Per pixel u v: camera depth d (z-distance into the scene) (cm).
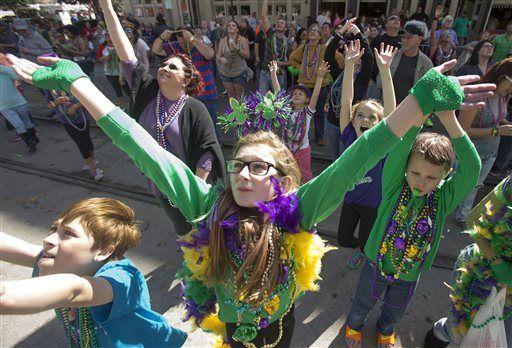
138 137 112
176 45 440
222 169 234
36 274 126
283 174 114
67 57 852
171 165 118
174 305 249
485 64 385
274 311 123
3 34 881
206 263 115
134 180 436
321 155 474
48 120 648
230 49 558
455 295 169
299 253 114
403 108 95
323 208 110
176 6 1470
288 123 270
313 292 255
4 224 355
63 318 129
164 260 296
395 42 405
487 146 277
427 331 221
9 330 235
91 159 431
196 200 126
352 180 103
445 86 92
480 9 1094
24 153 525
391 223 167
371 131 100
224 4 1425
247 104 258
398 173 159
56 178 447
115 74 680
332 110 355
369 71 353
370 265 186
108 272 117
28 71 107
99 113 109
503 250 144
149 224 347
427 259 170
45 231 344
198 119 226
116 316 117
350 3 1287
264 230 106
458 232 315
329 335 222
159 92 225
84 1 1417
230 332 136
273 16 1388
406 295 181
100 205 128
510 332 160
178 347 156
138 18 1552
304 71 475
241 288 110
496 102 264
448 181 158
